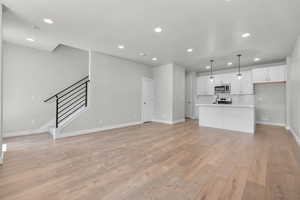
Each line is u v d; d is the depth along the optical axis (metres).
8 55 3.82
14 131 3.93
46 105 4.46
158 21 2.65
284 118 5.44
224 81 6.44
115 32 3.12
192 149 2.85
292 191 1.51
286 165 2.13
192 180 1.74
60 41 3.66
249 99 6.18
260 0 2.02
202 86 7.17
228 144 3.17
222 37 3.32
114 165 2.14
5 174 1.86
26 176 1.81
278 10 2.25
